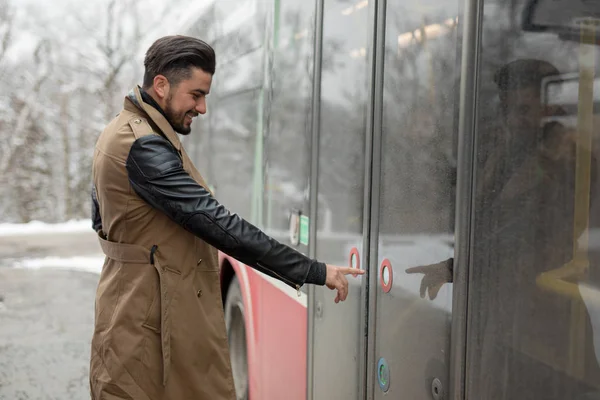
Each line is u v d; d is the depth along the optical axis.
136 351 1.96
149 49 2.03
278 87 3.18
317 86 2.53
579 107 1.44
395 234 1.83
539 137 1.43
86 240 15.45
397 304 1.82
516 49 1.43
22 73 23.16
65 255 12.73
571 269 1.45
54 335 6.47
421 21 1.70
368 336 2.01
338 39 2.34
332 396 2.31
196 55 1.98
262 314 3.36
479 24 1.45
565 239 1.45
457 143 1.52
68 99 23.66
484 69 1.45
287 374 2.90
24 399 4.65
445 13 1.59
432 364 1.62
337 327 2.26
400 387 1.79
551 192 1.44
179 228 1.99
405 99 1.78
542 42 1.42
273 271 1.92
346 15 2.26
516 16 1.43
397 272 1.82
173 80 1.98
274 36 3.27
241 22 3.92
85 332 6.60
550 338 1.46
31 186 23.33
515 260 1.45
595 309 1.45
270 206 3.30
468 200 1.47
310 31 2.73
